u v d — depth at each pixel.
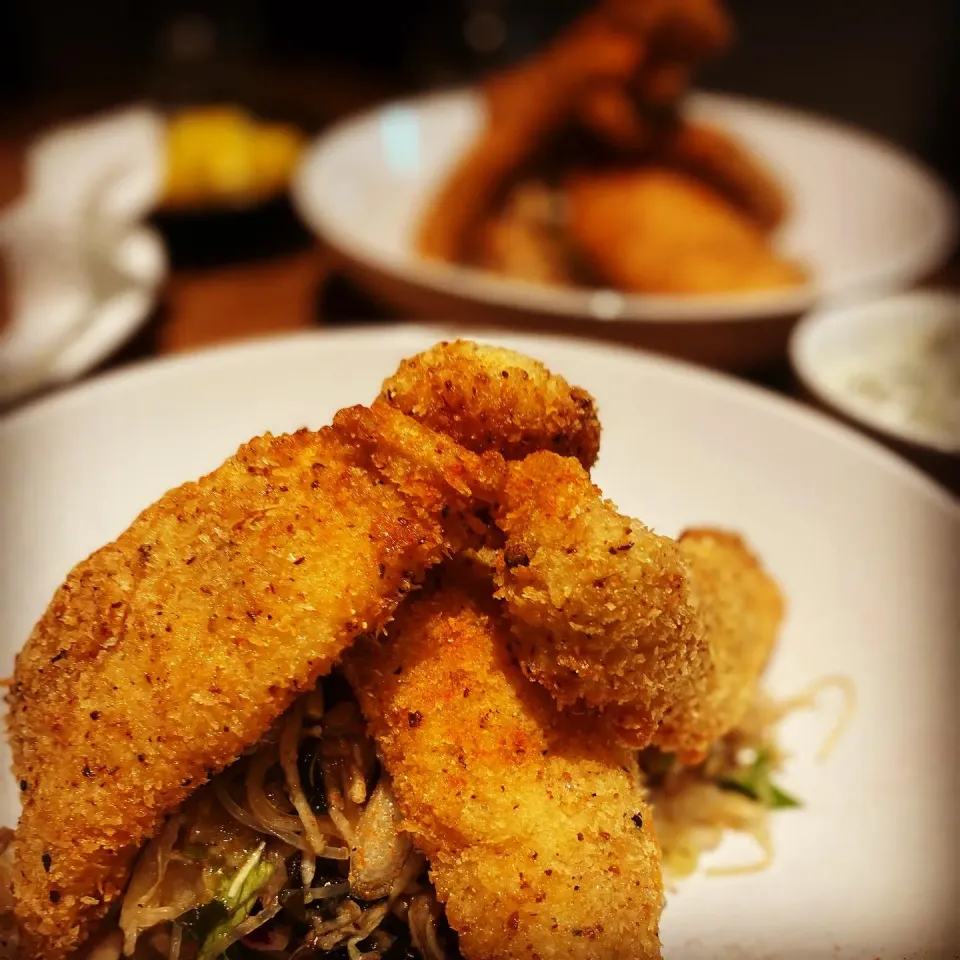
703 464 0.29
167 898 0.19
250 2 0.74
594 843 0.18
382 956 0.20
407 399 0.19
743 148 0.48
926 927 0.20
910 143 0.65
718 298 0.38
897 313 0.39
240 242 0.46
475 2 0.67
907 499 0.27
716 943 0.20
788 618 0.26
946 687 0.24
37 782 0.18
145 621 0.18
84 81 0.70
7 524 0.25
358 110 0.64
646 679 0.18
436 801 0.18
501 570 0.19
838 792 0.23
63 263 0.38
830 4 0.69
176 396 0.29
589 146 0.47
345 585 0.18
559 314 0.36
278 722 0.20
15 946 0.19
